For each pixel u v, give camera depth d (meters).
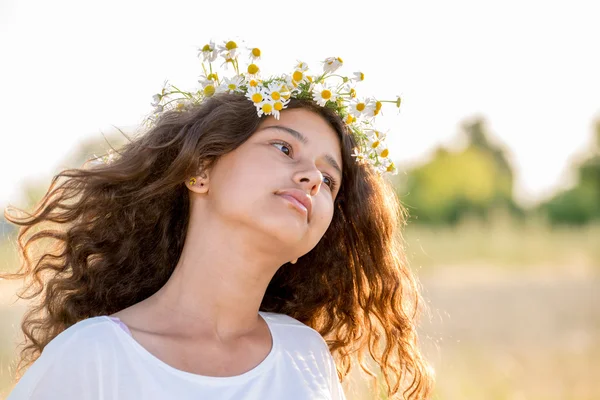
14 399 1.67
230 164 1.91
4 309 6.79
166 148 2.07
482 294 11.26
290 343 2.06
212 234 1.89
